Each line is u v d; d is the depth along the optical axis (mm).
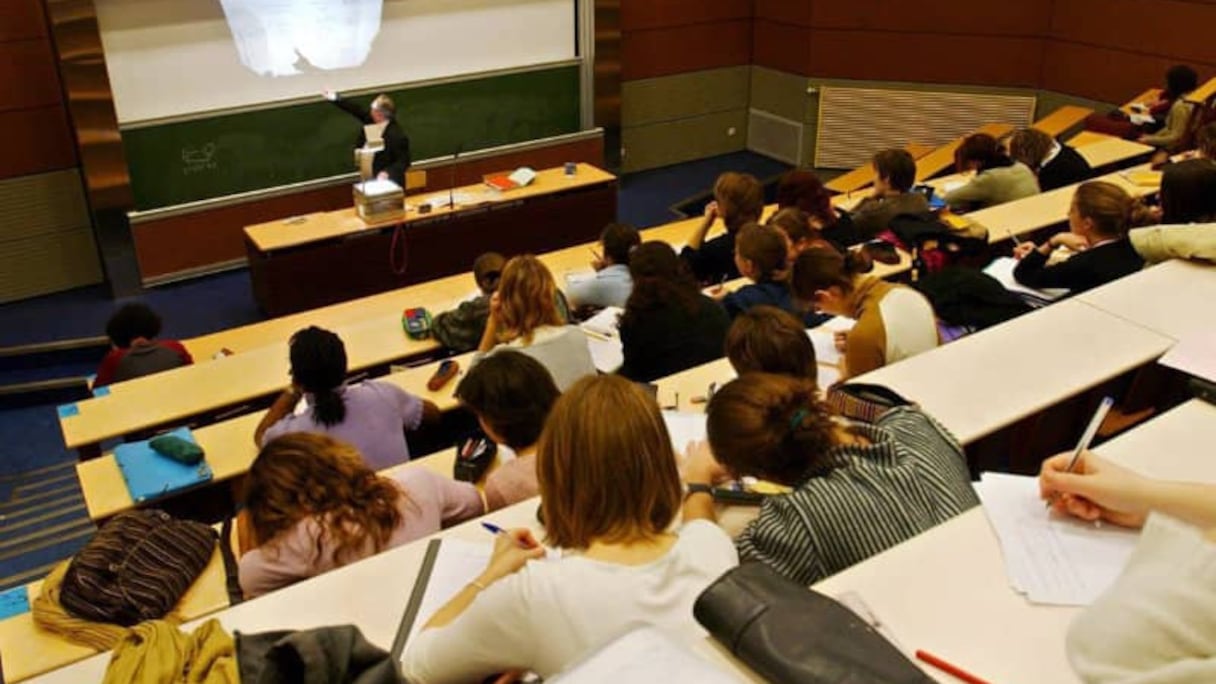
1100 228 3359
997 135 7137
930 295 3098
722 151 8906
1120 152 5695
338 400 2785
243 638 1358
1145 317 2469
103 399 3578
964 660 1095
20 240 5980
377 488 2092
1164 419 1721
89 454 3504
